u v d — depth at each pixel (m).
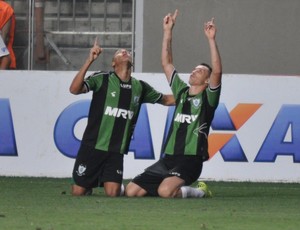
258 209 30.48
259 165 42.31
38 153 43.09
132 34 52.22
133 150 42.34
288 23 52.38
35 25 52.00
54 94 42.91
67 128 42.91
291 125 42.16
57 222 26.03
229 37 52.34
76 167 34.44
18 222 25.97
